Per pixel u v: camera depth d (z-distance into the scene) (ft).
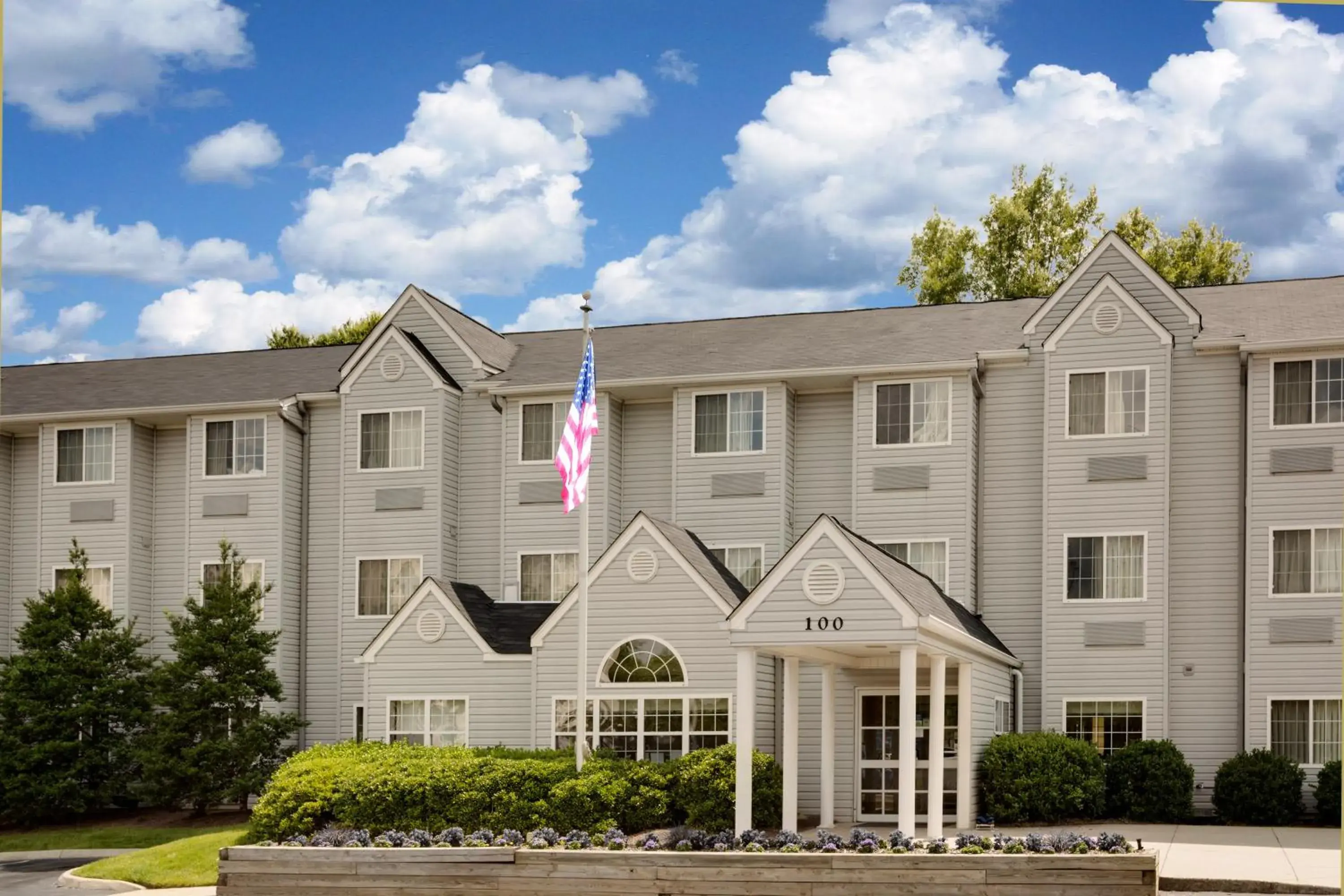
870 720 106.01
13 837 118.52
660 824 89.51
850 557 79.36
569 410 119.44
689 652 101.65
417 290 130.00
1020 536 113.09
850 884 66.95
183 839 103.50
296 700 128.77
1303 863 73.56
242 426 131.34
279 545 128.77
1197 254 189.47
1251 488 106.22
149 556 133.69
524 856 71.36
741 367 118.42
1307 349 105.40
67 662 123.75
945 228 199.93
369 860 73.05
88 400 135.54
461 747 101.30
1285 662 103.86
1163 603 107.45
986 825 95.91
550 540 122.21
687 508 118.83
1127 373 110.01
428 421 125.80
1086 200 195.83
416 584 124.77
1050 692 109.09
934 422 114.11
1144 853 64.59
